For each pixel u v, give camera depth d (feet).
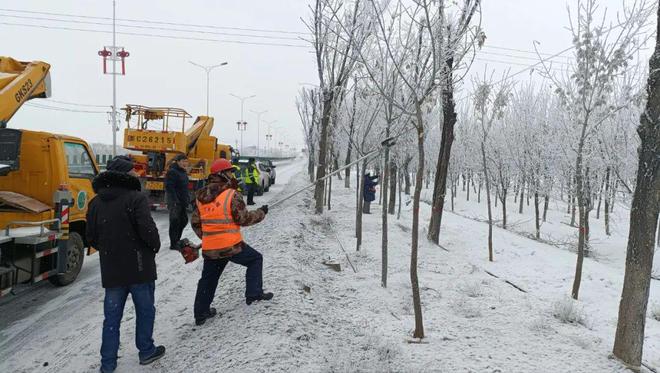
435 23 16.35
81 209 23.16
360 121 36.19
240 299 17.13
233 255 15.48
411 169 75.25
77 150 23.18
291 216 38.60
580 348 14.73
